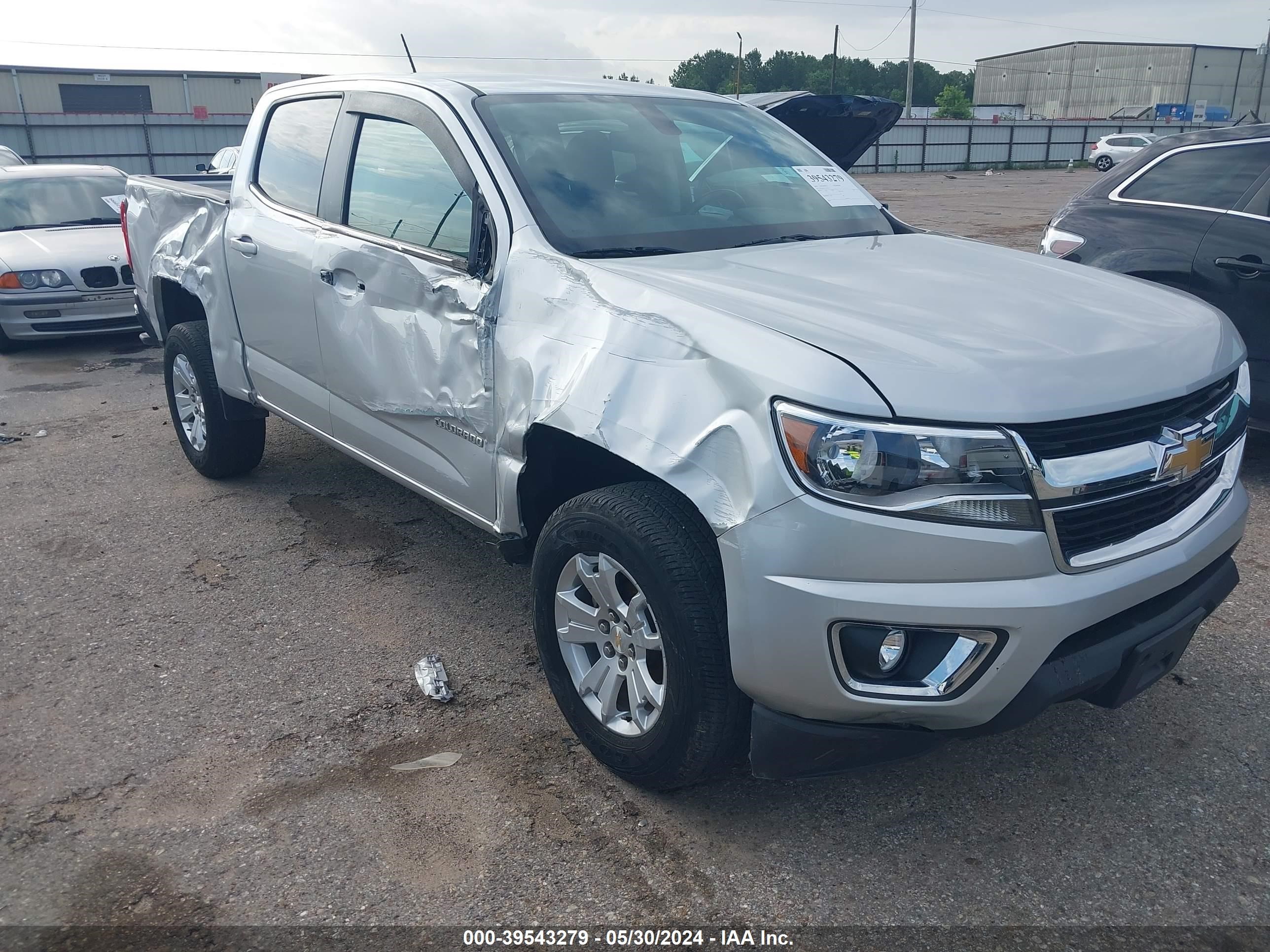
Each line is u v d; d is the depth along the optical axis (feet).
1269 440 18.67
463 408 10.31
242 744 9.98
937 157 156.25
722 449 7.62
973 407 7.16
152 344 19.51
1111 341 8.18
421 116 11.57
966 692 7.39
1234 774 9.36
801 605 7.26
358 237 11.91
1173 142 17.81
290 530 15.30
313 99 13.87
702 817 8.87
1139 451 7.72
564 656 9.43
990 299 8.98
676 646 8.04
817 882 8.11
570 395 8.78
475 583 13.53
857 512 7.14
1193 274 16.51
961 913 7.78
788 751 7.80
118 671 11.36
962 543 7.14
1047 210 73.87
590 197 10.64
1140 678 8.18
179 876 8.20
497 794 9.18
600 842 8.55
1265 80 271.69
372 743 9.99
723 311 8.13
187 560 14.28
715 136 12.63
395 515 15.85
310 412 13.47
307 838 8.62
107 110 155.84
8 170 33.94
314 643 11.98
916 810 8.98
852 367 7.30
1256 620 12.07
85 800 9.14
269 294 13.64
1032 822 8.79
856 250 10.82
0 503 16.65
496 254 10.00
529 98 11.74
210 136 117.39
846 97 22.58
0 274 28.09
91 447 19.70
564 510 8.97
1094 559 7.63
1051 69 293.84
